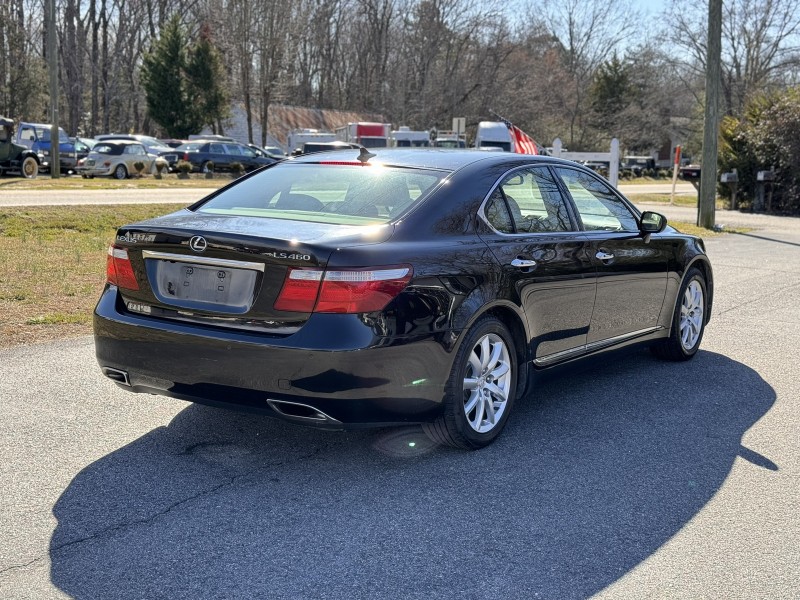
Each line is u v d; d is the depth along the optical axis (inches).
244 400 152.5
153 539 133.7
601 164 2075.5
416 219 165.3
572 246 198.2
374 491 154.8
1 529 135.8
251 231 153.9
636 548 135.3
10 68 2156.7
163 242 159.2
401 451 175.5
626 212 231.1
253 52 2322.8
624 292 220.1
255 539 134.7
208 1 2578.7
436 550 132.7
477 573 125.8
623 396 221.1
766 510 151.2
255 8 2313.0
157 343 158.9
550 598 119.2
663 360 260.4
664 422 200.1
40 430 181.2
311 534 136.9
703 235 659.4
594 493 156.8
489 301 169.9
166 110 2139.5
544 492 156.6
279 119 2571.4
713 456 178.1
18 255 402.0
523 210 190.7
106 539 133.3
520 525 142.4
